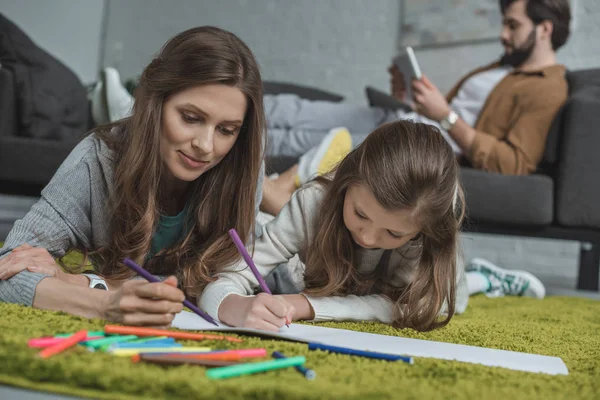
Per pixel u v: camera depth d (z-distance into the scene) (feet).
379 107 8.59
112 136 3.50
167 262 3.71
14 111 7.46
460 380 2.11
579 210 7.02
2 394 1.72
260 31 14.02
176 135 3.11
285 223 3.62
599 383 2.28
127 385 1.73
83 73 15.25
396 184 2.96
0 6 13.39
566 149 7.04
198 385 1.71
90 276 3.28
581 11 10.98
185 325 2.80
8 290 2.90
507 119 7.70
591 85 7.83
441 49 12.03
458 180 3.41
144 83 3.26
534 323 4.38
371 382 1.96
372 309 3.57
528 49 8.34
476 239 11.43
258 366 1.97
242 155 3.53
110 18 15.65
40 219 3.27
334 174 3.62
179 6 15.01
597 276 8.32
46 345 2.04
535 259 11.05
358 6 13.08
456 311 4.50
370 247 3.25
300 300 3.43
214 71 3.02
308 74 13.47
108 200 3.42
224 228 3.62
